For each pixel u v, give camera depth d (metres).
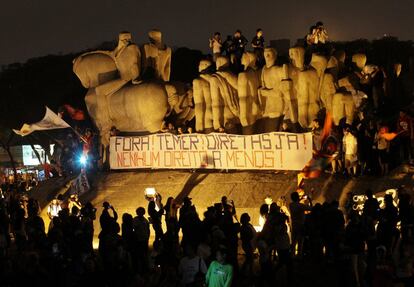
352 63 34.84
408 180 27.86
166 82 37.59
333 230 21.94
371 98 32.94
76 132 39.28
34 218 24.69
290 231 24.98
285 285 21.05
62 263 20.30
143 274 19.94
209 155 33.91
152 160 35.75
